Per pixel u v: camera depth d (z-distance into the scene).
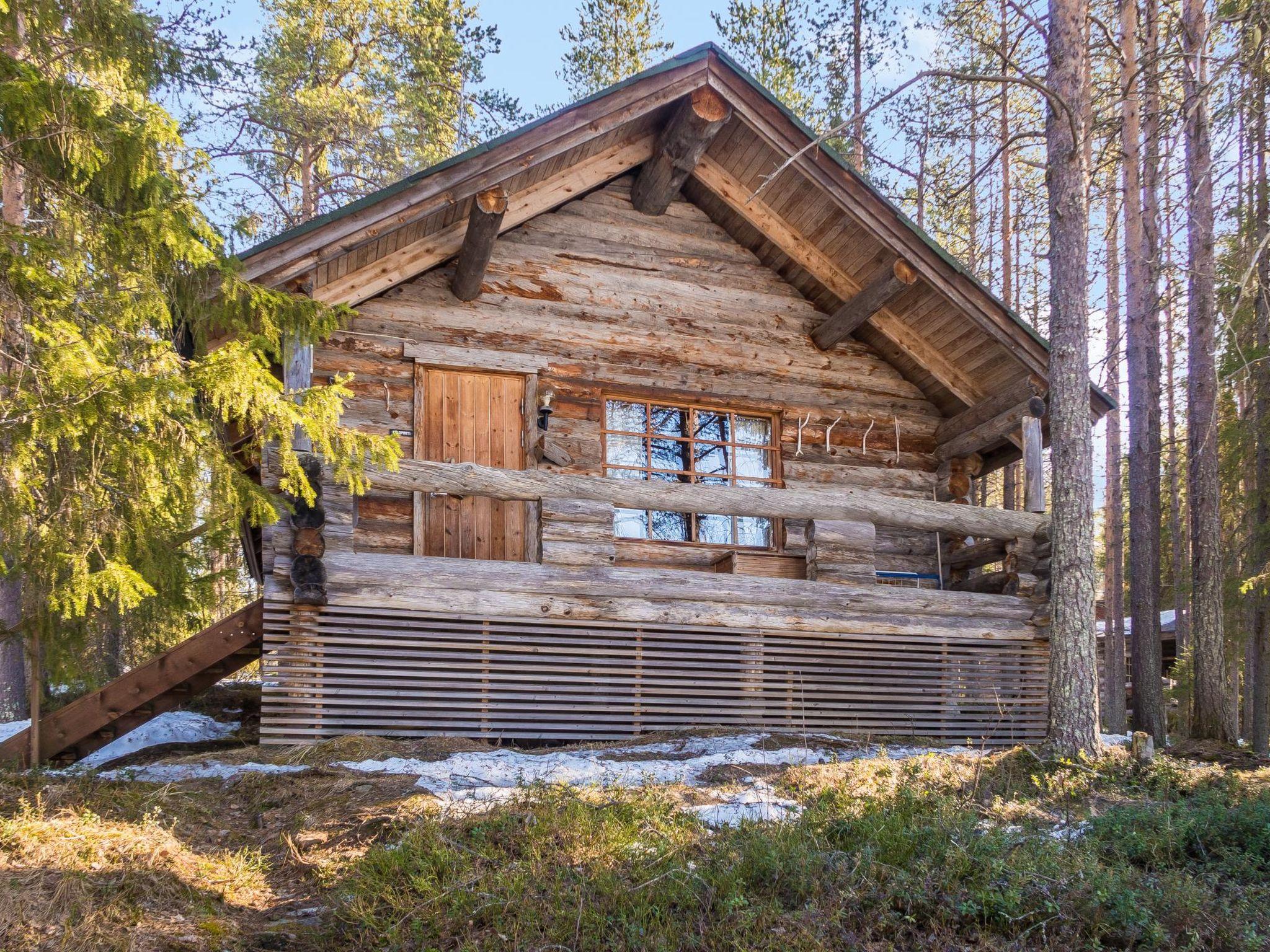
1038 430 11.13
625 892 5.27
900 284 10.76
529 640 9.13
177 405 6.46
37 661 7.41
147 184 7.04
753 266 12.05
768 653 9.88
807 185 10.76
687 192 11.88
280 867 5.89
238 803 6.87
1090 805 7.56
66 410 6.02
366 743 7.99
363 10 21.02
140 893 5.19
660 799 6.77
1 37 7.61
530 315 11.02
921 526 10.56
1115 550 21.08
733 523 11.76
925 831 6.14
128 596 6.20
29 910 4.84
